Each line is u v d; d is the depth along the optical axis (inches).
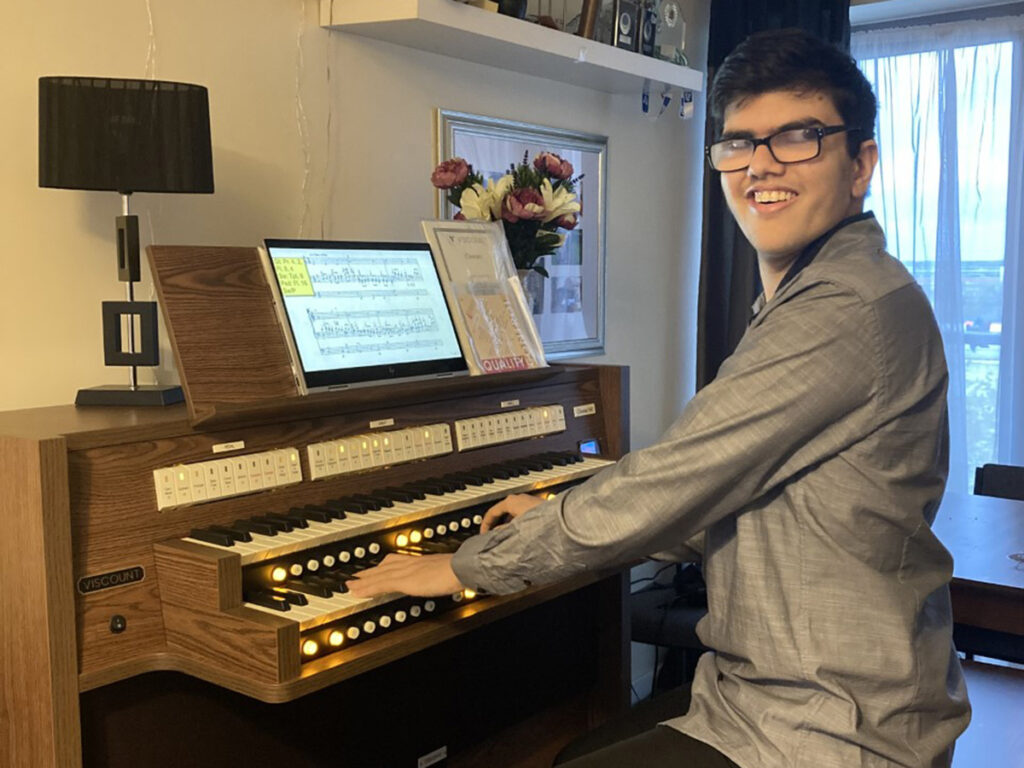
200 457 63.3
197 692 66.8
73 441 56.4
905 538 52.8
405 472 76.6
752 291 144.9
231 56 84.7
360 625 60.7
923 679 51.6
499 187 93.4
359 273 77.5
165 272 65.2
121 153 68.1
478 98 109.1
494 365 85.6
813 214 54.4
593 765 53.7
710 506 53.2
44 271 73.6
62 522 54.9
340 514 67.0
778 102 53.7
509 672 95.3
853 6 154.5
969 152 154.7
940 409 54.0
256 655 55.9
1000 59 151.6
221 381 65.2
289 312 71.1
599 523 53.9
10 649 57.1
